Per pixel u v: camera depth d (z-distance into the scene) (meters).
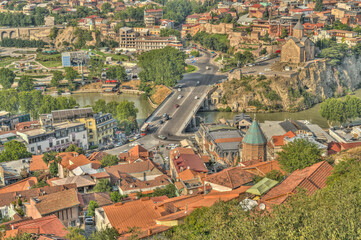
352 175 125.19
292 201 115.44
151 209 148.62
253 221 104.94
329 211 102.06
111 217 143.50
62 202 164.38
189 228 123.00
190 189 186.00
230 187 161.25
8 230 141.75
